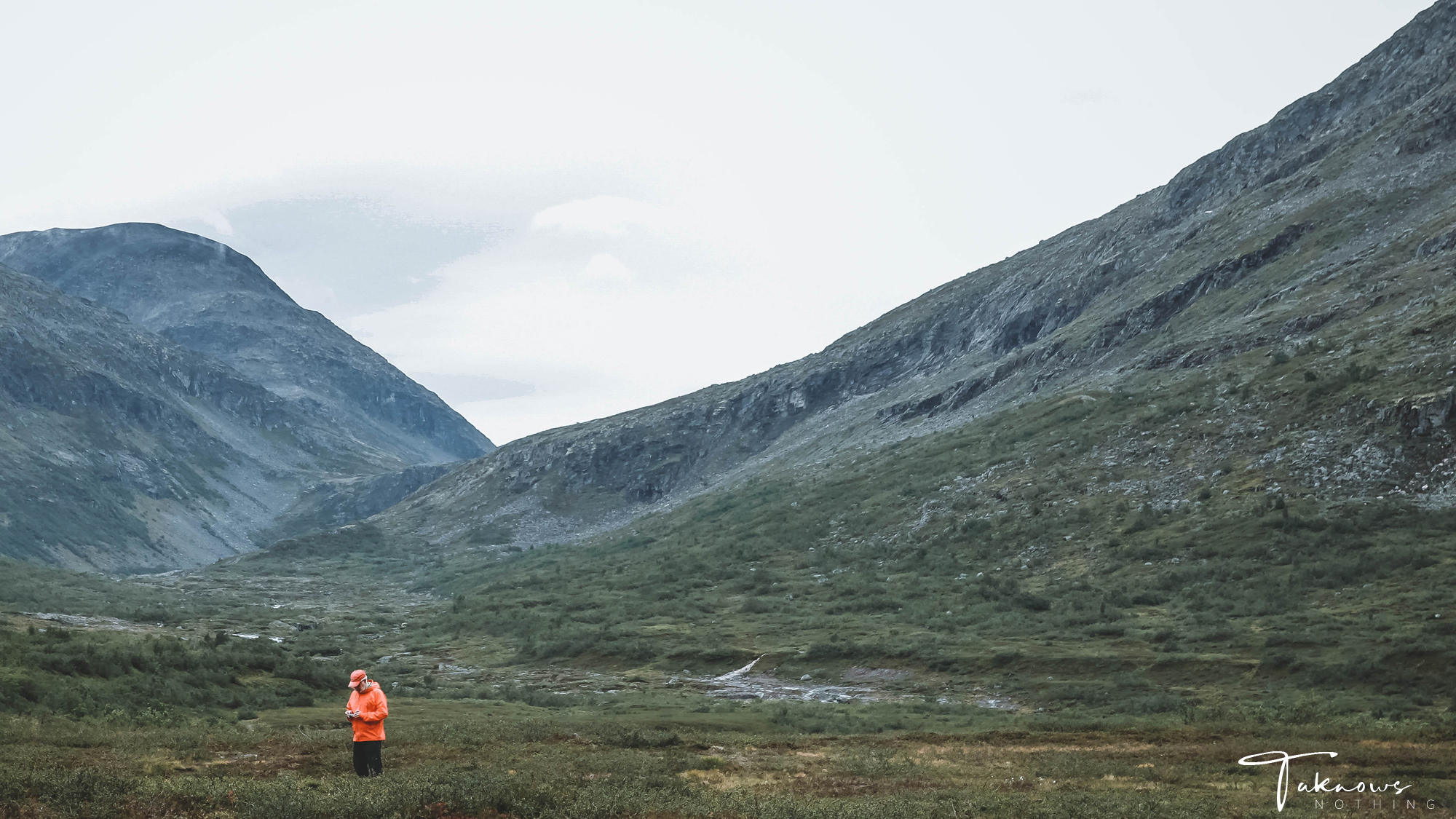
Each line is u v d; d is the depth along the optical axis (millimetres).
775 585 111250
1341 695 49469
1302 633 59625
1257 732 37969
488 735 34750
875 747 35375
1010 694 59531
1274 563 78062
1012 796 23188
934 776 27828
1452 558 69875
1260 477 94125
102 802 18422
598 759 28484
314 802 18828
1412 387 92000
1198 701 52312
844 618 89938
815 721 46625
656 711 50781
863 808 20594
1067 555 95875
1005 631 75500
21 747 27328
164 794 19375
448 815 18875
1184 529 91125
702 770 28562
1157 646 64062
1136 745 35062
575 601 119688
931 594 94188
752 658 77125
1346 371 102812
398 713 45094
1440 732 35906
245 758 27516
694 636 88188
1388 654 52531
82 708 37750
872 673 68938
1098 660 62312
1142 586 82438
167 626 104812
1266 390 109500
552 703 55906
